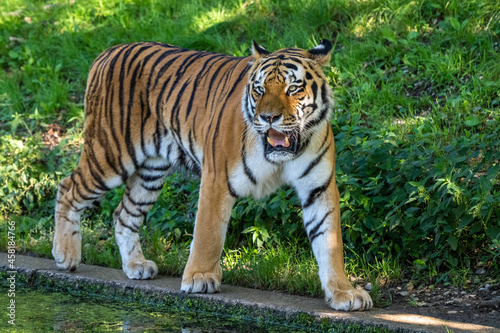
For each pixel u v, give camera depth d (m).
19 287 8.76
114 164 8.74
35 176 12.32
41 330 6.76
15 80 15.16
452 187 8.00
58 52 16.14
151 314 7.47
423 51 12.29
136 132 8.64
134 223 8.99
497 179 8.79
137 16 17.34
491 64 11.66
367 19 13.95
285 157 6.99
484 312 7.27
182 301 7.68
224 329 6.92
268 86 6.87
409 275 8.60
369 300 7.20
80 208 8.91
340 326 6.77
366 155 9.44
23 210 12.10
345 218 8.90
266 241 9.36
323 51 7.23
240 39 14.81
